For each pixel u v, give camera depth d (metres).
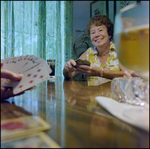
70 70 1.13
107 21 1.92
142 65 0.25
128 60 0.26
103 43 1.87
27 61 0.40
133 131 0.21
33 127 0.20
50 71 0.38
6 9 2.73
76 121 0.24
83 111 0.30
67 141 0.18
